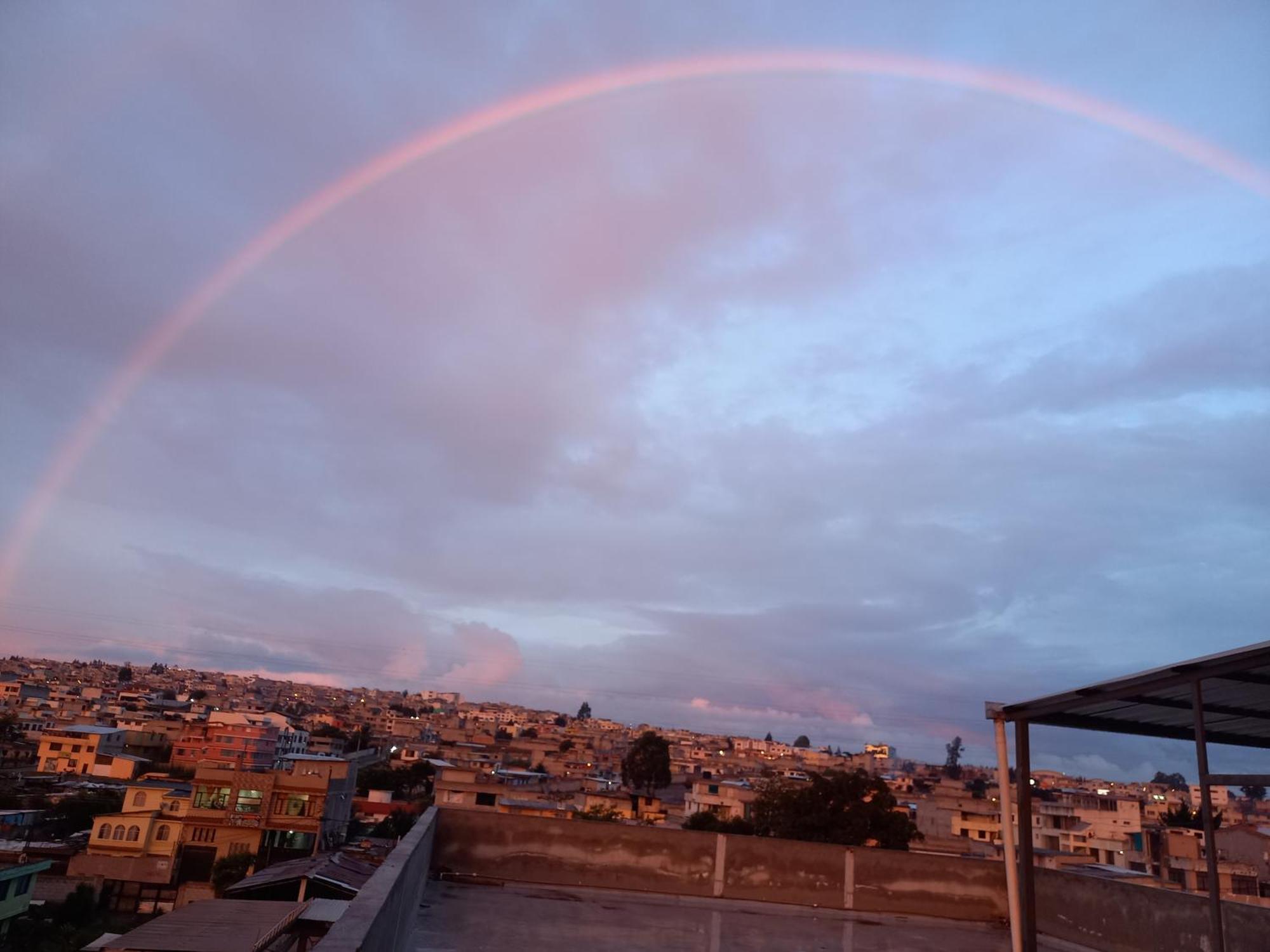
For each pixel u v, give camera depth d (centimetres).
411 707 18912
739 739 17912
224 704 14062
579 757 10325
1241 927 688
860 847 938
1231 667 443
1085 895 853
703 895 900
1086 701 533
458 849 885
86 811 4634
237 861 3975
